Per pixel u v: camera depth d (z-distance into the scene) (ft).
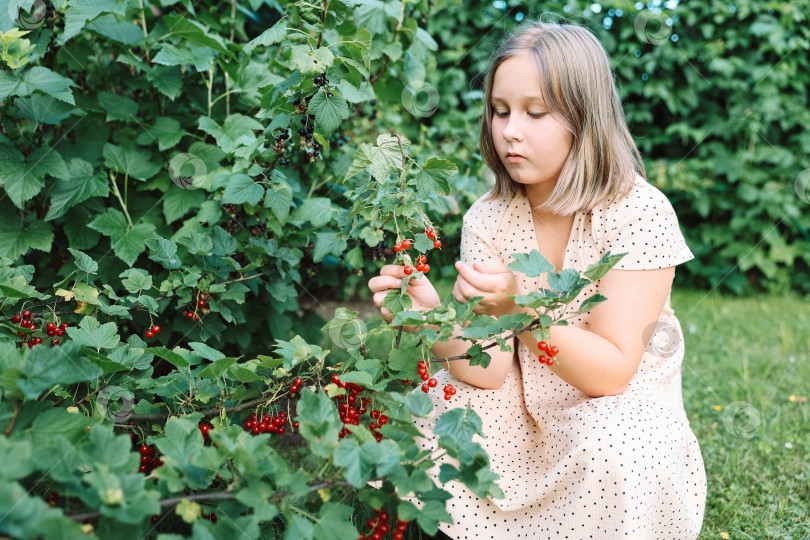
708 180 13.58
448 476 3.65
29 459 3.11
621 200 4.94
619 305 4.74
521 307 4.52
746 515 5.80
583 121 4.80
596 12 13.34
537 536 4.49
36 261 6.76
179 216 6.32
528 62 4.69
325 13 4.64
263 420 4.63
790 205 13.34
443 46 13.44
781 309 12.26
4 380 3.29
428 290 4.66
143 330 6.62
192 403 4.80
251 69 6.53
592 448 4.30
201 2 7.04
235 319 5.92
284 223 6.13
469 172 8.57
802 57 13.30
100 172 6.22
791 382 8.80
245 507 3.63
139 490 3.22
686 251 5.01
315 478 3.75
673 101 13.57
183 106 6.95
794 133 13.76
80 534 2.91
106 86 6.79
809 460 6.77
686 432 4.88
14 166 5.79
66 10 5.84
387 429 3.80
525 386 5.11
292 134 4.95
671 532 4.60
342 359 7.65
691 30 13.58
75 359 3.57
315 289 7.97
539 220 5.37
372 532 3.95
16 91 5.29
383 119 9.12
